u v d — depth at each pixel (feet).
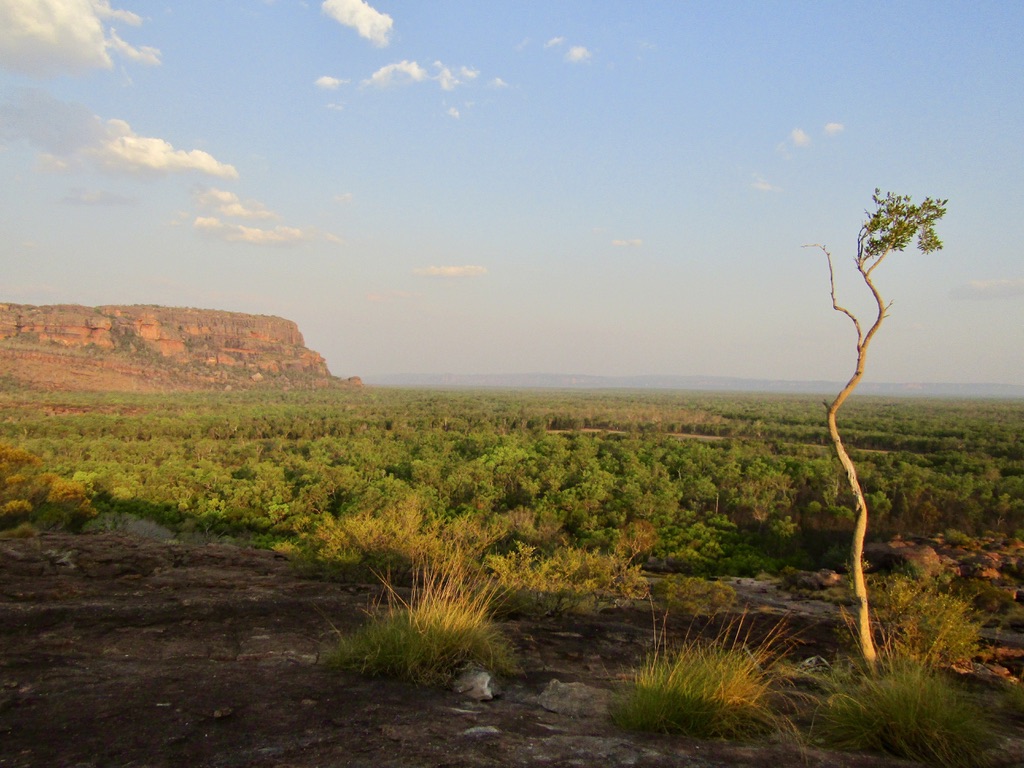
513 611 26.08
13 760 8.61
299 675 14.05
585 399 625.82
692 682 13.10
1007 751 12.09
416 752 9.75
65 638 16.56
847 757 11.19
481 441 223.92
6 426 246.88
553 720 12.43
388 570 30.42
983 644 27.84
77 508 76.13
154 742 9.55
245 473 159.33
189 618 19.60
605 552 99.86
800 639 26.84
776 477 149.07
